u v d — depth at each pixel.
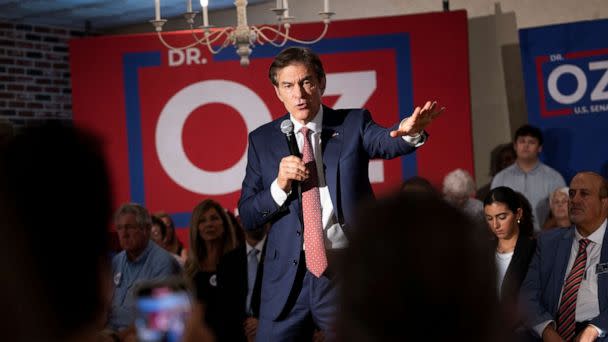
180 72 8.73
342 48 8.38
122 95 8.80
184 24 10.39
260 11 9.88
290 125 3.29
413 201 0.68
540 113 7.86
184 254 7.56
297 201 3.31
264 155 3.42
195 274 5.62
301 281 3.30
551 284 4.49
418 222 0.67
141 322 1.24
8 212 0.74
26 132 0.77
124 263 5.15
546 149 7.83
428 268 0.66
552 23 8.32
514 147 7.76
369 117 3.37
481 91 8.76
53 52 10.35
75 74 8.87
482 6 8.71
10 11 9.59
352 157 3.28
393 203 0.69
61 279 0.75
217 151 8.70
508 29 8.58
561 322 4.41
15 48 9.98
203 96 8.70
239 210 3.42
